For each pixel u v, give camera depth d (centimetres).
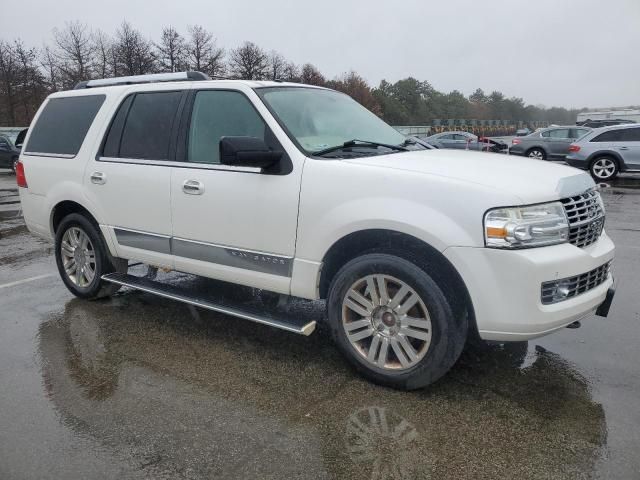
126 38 4803
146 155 439
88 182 477
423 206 311
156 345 417
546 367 372
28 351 409
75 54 4741
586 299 322
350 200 333
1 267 664
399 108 8538
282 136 367
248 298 500
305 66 6347
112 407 326
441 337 315
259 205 369
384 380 340
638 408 319
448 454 277
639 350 399
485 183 307
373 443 287
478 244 298
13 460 276
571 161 1619
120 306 505
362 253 345
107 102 480
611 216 990
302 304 496
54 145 518
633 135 1535
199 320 468
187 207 409
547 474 262
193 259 418
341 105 450
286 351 403
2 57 4453
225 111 401
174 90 434
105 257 491
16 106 4575
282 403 329
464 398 331
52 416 317
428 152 392
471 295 304
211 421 310
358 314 349
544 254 301
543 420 307
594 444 284
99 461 274
